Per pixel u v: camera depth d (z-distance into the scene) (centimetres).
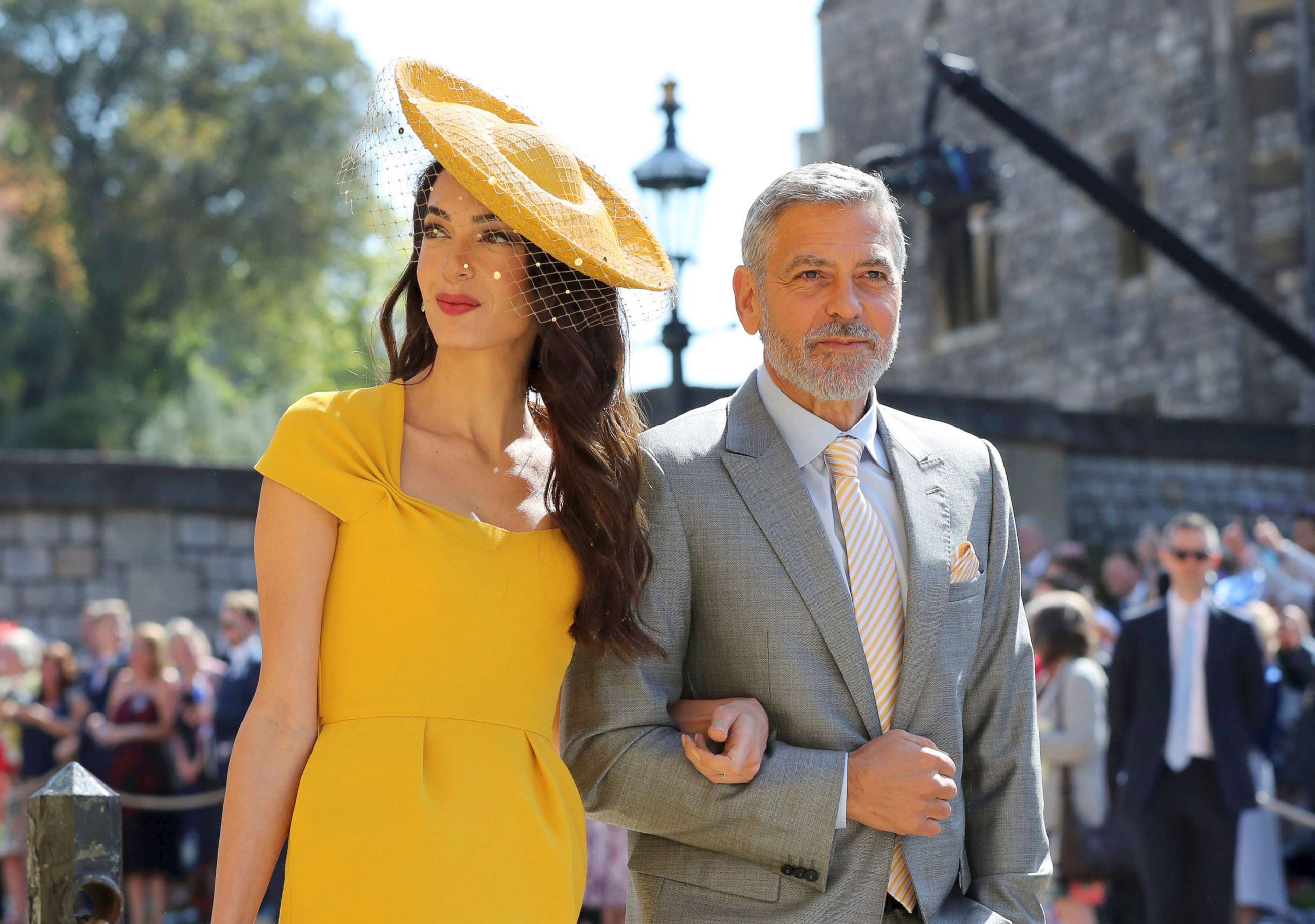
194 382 3328
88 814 205
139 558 1202
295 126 3384
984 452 277
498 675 226
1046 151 1070
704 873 248
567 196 241
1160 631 609
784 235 257
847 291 254
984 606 269
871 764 243
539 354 250
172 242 3266
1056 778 596
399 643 221
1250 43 1747
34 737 861
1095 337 1884
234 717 816
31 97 3322
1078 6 1908
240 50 3409
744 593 251
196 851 905
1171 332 1798
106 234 3256
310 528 222
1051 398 1925
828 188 257
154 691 816
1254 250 1730
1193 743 597
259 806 215
